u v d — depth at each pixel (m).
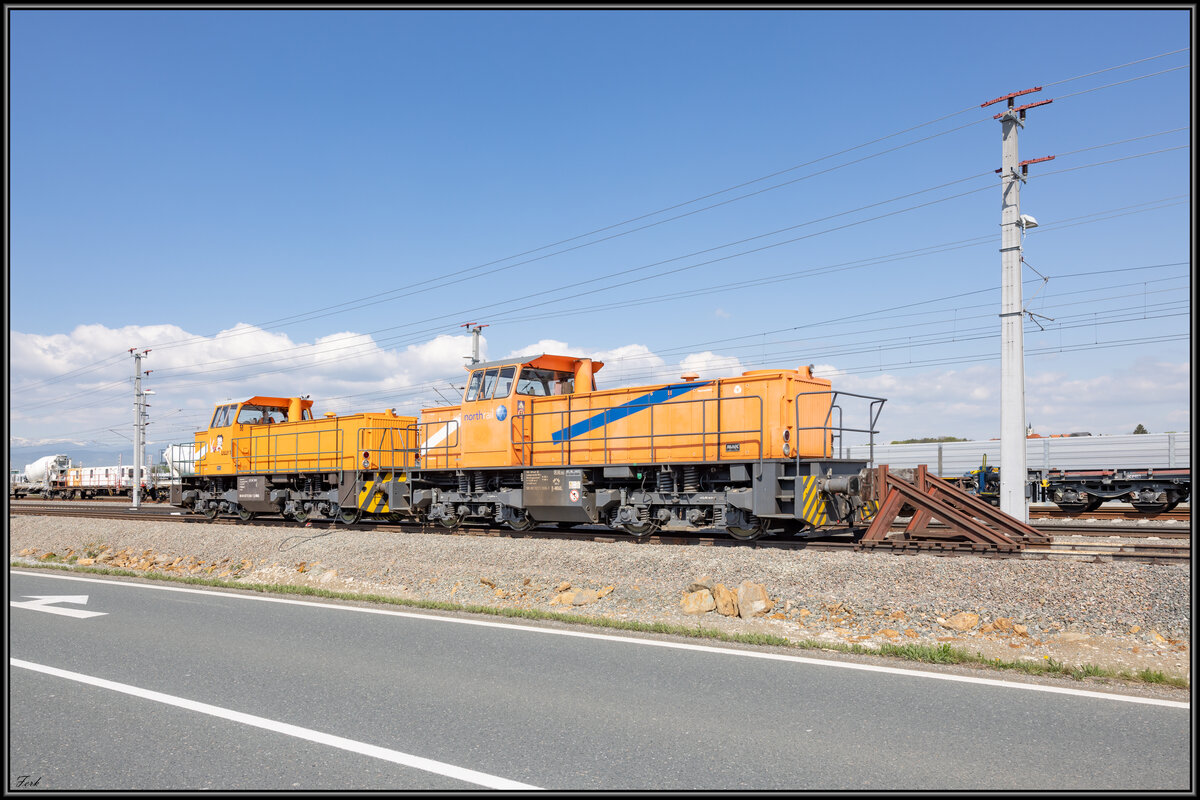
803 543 12.61
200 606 9.76
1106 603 8.26
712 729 5.09
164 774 4.41
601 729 5.11
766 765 4.49
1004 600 8.70
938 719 5.23
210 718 5.38
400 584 12.85
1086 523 17.39
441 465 17.84
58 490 56.53
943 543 11.34
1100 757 4.56
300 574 14.50
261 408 23.53
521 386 16.53
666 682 6.17
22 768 4.50
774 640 7.73
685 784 4.24
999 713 5.36
